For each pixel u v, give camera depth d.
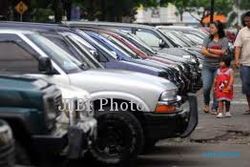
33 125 12.82
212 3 82.81
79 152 14.00
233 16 158.00
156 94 17.77
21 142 12.95
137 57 27.56
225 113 28.31
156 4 108.12
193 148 21.67
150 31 40.50
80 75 17.62
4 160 10.50
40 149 13.01
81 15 88.50
